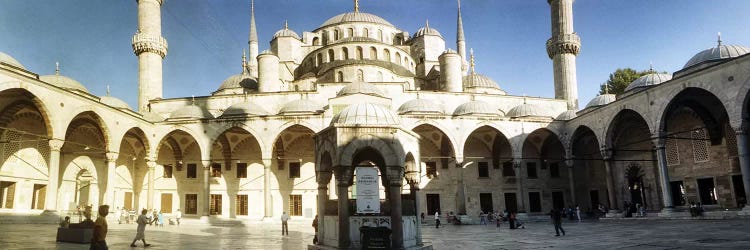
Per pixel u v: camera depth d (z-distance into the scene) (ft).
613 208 134.92
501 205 158.61
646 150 140.67
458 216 137.18
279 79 174.29
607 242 66.80
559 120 151.43
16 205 114.21
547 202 161.07
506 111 169.89
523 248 62.28
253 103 148.46
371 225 53.31
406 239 55.83
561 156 165.27
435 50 204.74
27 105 113.19
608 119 132.77
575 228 102.89
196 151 155.63
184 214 152.46
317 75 175.01
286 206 151.33
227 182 153.69
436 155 158.10
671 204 113.50
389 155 53.52
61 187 125.70
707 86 103.04
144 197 154.20
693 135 126.82
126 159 150.20
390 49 184.14
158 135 139.44
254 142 155.22
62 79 135.03
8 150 113.29
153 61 166.91
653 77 144.77
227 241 77.51
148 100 164.14
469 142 161.58
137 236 66.54
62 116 106.73
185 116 141.59
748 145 96.63
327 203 59.21
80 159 132.87
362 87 142.20
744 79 95.61
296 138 153.58
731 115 97.86
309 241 78.28
